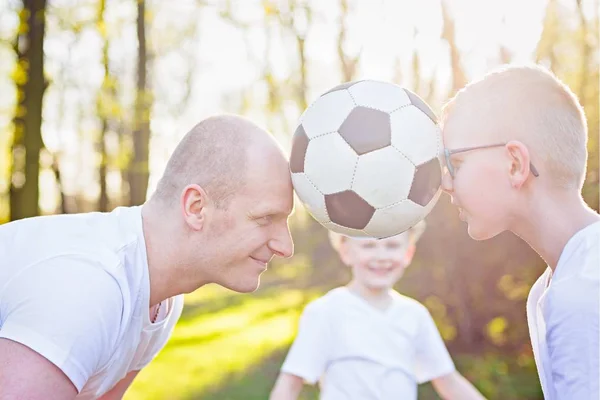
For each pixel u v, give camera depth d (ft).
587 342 5.20
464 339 21.48
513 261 20.52
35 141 35.42
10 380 5.28
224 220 6.50
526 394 18.21
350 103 6.54
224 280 6.79
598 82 20.97
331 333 10.34
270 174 6.56
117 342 6.12
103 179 49.03
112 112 40.68
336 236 11.52
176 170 6.70
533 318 6.68
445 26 24.82
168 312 7.48
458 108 6.46
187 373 23.48
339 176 6.38
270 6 43.14
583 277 5.32
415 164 6.34
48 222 6.75
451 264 21.45
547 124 5.95
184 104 47.09
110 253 6.15
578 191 6.12
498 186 6.07
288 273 49.90
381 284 10.49
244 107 47.32
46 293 5.61
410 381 10.29
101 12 38.81
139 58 42.01
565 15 22.67
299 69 45.27
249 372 23.43
